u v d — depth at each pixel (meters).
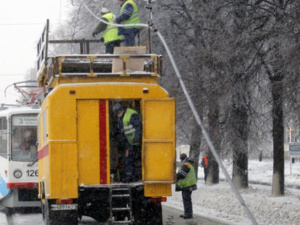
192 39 49.25
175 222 31.20
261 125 47.78
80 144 23.16
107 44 27.91
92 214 27.67
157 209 24.05
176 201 46.72
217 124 45.41
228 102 41.94
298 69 31.34
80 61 25.98
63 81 23.62
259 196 42.50
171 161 22.95
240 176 50.62
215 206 39.56
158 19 52.06
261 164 95.94
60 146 22.92
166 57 50.59
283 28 32.91
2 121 37.03
